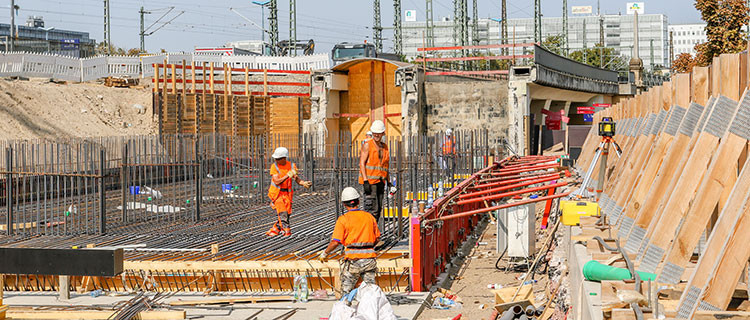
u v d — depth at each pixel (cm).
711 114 905
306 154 2881
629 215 1112
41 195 2666
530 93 4338
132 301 1204
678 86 1114
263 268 1319
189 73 4816
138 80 5341
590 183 1909
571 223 1379
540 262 1803
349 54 5600
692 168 906
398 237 1578
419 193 1988
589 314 768
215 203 2453
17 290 1386
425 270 1462
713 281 723
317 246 1524
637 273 844
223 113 4203
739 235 713
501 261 1919
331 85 4444
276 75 4903
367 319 1005
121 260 975
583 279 909
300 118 4447
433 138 2217
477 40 8038
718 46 5344
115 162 3062
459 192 1936
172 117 3978
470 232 2436
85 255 955
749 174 738
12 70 4750
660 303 773
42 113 3947
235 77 4838
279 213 1661
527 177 2016
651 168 1114
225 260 1382
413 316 1201
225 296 1319
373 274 1134
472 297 1509
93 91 4616
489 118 4197
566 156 2873
